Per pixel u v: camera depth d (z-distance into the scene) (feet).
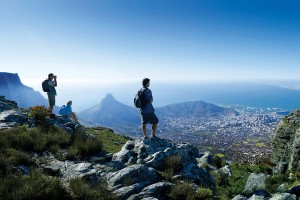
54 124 68.59
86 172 43.04
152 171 44.27
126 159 51.96
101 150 57.21
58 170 42.88
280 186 67.72
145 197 37.65
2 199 30.91
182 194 39.29
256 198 42.34
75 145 55.16
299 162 121.49
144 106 55.01
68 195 34.63
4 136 51.42
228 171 92.73
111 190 39.06
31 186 33.19
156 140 56.34
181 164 50.80
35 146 52.24
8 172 37.19
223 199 45.80
